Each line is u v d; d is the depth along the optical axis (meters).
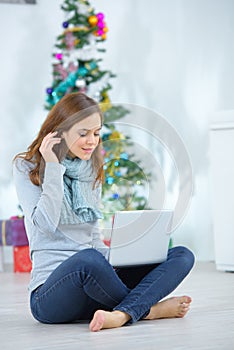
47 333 2.78
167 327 2.84
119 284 2.82
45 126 2.84
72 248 2.88
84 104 2.78
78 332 2.76
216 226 5.36
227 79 6.95
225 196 5.28
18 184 2.86
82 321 3.03
